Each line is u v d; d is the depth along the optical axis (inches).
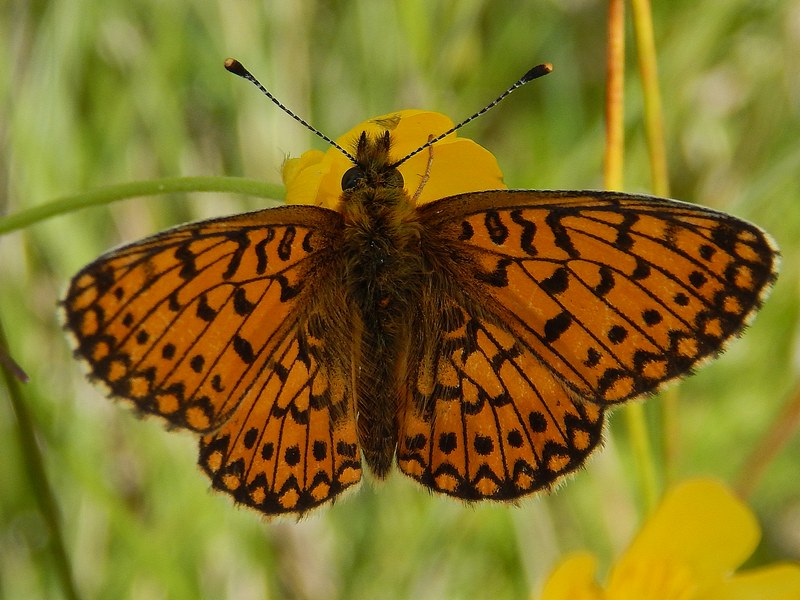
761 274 9.0
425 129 9.6
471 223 9.3
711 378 10.8
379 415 9.4
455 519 10.4
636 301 9.1
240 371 9.2
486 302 9.3
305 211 9.3
